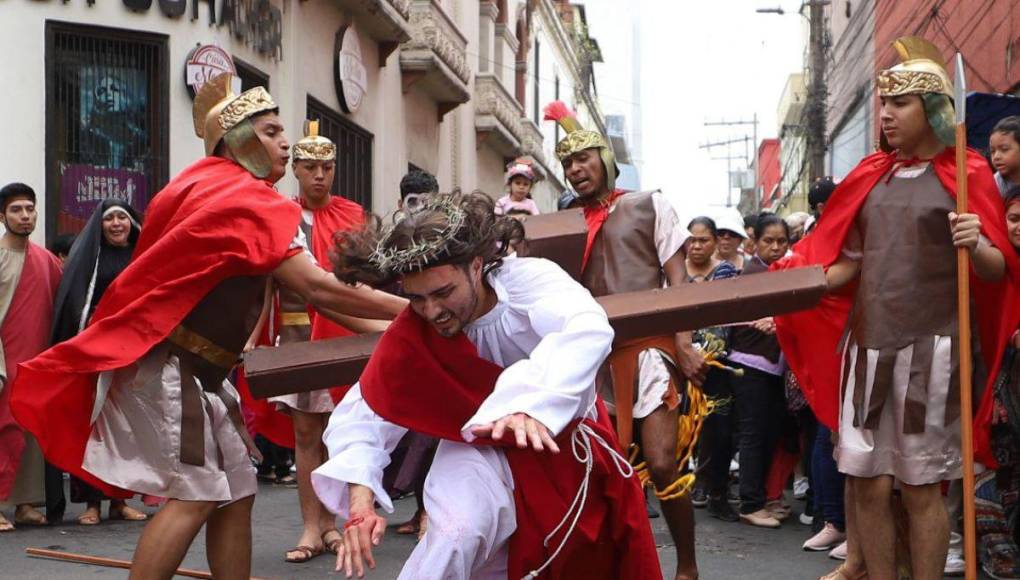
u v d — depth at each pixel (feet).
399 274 10.18
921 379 15.74
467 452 10.89
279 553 21.84
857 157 103.09
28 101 37.76
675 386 17.85
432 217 10.08
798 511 28.68
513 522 10.78
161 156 40.16
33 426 13.98
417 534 23.88
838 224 16.74
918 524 16.01
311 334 22.31
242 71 43.88
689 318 13.08
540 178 102.27
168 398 13.84
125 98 39.78
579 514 10.65
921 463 15.75
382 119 59.72
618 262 17.98
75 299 25.20
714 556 22.54
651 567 11.17
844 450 16.29
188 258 13.82
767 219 27.68
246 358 12.57
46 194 38.09
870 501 16.25
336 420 11.27
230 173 14.44
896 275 15.93
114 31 39.34
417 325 10.66
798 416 25.77
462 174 76.84
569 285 10.66
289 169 47.01
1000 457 20.48
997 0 58.54
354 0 52.85
